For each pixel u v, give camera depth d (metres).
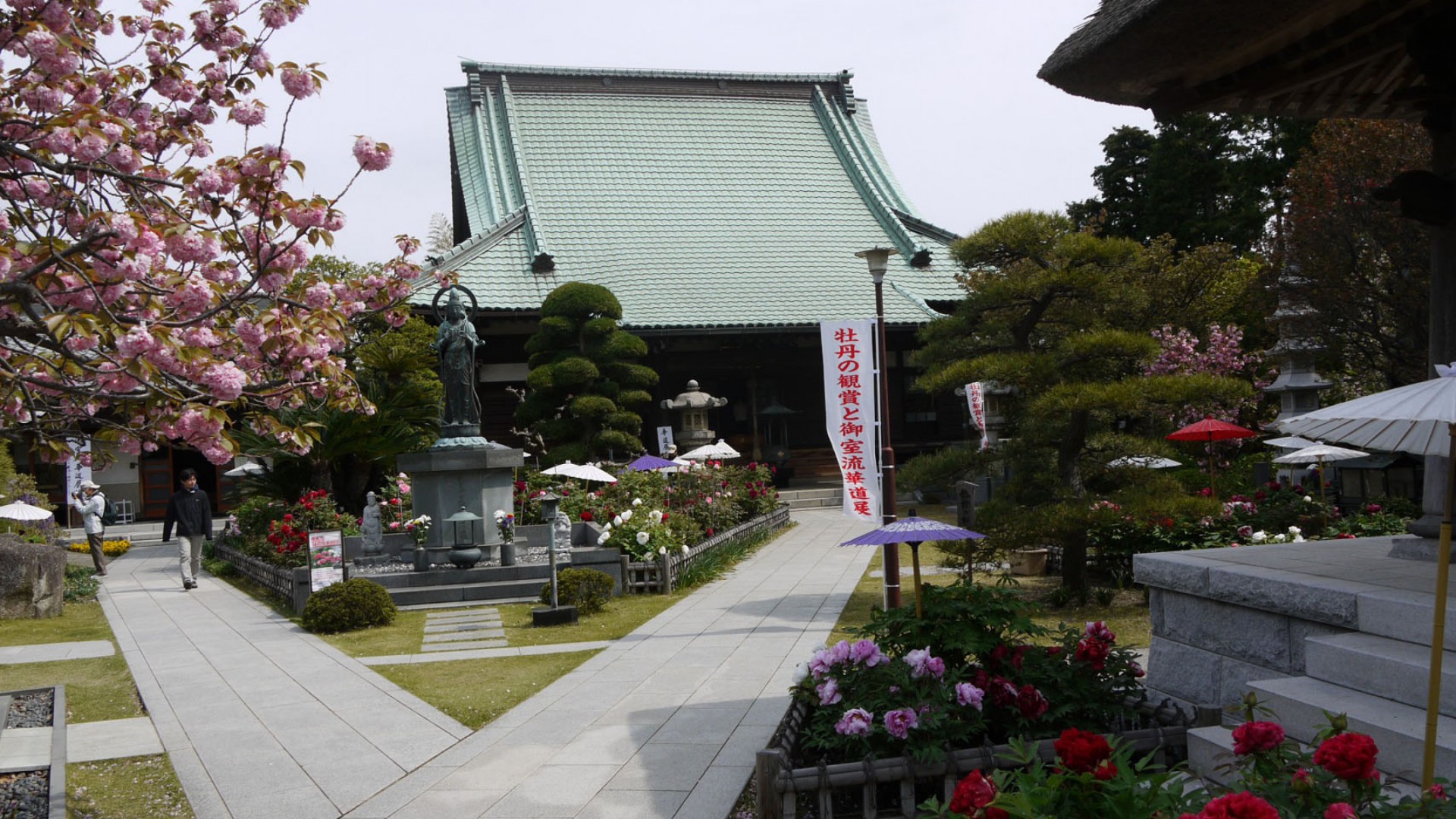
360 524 18.11
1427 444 4.76
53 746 7.13
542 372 25.86
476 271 31.97
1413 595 5.11
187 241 4.80
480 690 8.60
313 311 5.61
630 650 10.17
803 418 33.91
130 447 5.44
